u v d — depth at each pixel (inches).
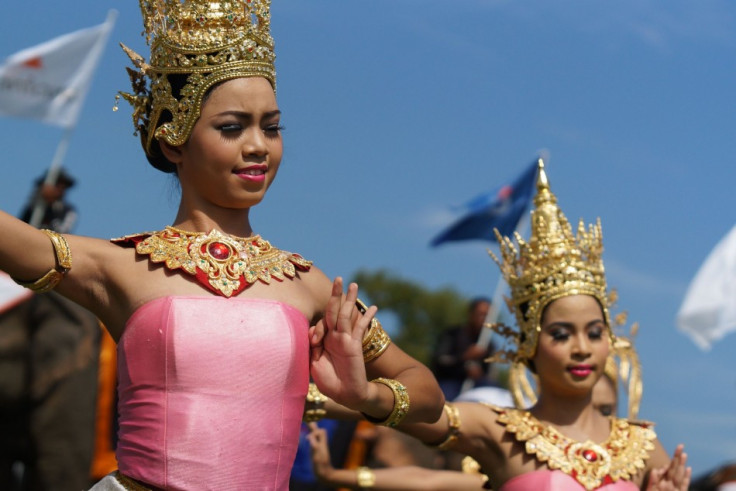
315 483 556.1
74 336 501.7
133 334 252.5
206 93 266.7
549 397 383.2
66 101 652.7
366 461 570.6
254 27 271.7
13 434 496.4
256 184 266.8
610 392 434.9
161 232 264.1
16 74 648.4
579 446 370.9
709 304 637.3
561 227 393.7
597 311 387.9
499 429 373.1
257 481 249.4
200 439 246.5
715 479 617.0
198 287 256.1
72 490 495.2
